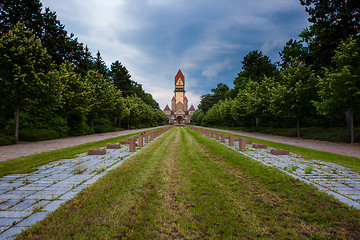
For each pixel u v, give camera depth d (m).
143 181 4.99
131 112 47.88
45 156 8.59
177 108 117.19
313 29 24.03
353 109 15.33
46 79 15.26
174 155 8.92
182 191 4.32
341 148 12.34
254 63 40.47
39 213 3.28
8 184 4.82
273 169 6.14
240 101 34.88
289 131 24.62
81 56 34.31
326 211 3.38
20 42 13.83
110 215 3.20
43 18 25.39
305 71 20.97
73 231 2.74
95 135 24.62
